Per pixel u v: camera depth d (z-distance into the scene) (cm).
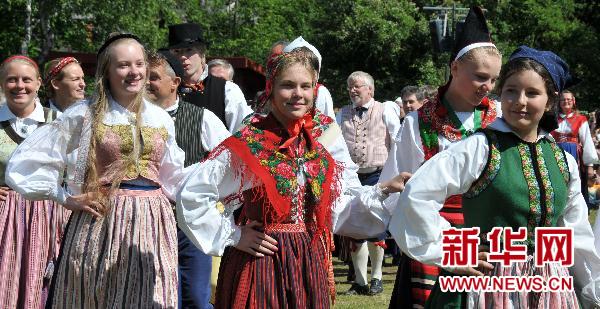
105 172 496
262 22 3316
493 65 521
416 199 380
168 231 505
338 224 476
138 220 494
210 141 611
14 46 2905
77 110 500
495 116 542
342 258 897
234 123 698
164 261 498
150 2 2872
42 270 618
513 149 392
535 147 395
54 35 2905
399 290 544
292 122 445
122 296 488
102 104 497
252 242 433
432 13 3694
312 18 3675
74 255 491
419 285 532
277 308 432
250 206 441
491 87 524
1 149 620
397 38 3519
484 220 391
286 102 437
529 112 388
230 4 3409
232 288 437
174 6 3244
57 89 684
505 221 389
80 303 492
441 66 3522
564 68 397
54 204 627
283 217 438
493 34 3600
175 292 502
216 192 430
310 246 444
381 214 477
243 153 429
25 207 619
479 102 530
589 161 1113
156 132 506
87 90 1998
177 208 429
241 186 434
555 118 398
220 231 428
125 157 496
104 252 489
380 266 877
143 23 2825
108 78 503
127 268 489
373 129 962
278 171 434
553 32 3647
